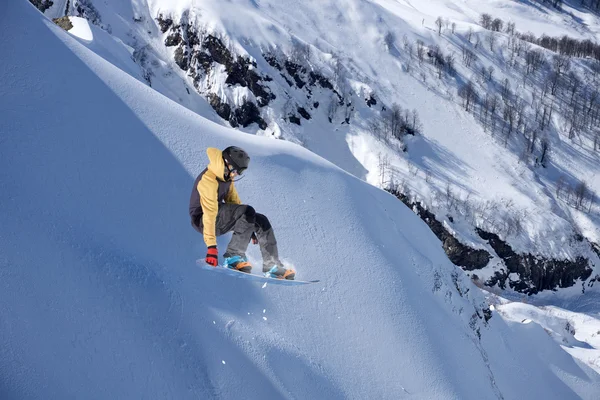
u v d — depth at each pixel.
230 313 17.14
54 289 13.87
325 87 93.81
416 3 157.12
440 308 24.31
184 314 15.81
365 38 102.94
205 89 90.06
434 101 96.00
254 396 15.30
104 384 12.87
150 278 16.02
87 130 18.81
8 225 14.59
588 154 92.88
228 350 15.88
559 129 96.12
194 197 9.41
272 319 18.14
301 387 16.69
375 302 21.08
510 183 85.69
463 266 76.69
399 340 20.59
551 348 31.06
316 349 18.33
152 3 96.19
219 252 18.67
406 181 81.50
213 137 22.55
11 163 16.31
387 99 94.44
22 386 11.73
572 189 86.50
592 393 30.03
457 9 158.50
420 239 27.19
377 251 22.95
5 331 12.40
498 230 77.56
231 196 9.67
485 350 26.73
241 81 89.12
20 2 21.52
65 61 20.55
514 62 106.19
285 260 20.12
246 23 93.38
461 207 79.75
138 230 17.52
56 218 15.71
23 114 17.83
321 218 22.44
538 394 27.98
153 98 22.36
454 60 103.06
